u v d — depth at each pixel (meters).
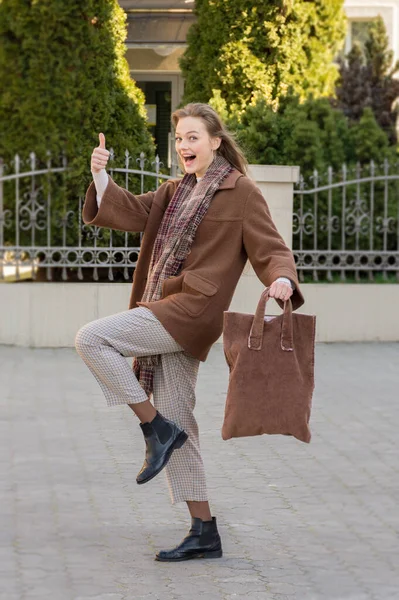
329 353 11.20
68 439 7.46
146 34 15.75
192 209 4.85
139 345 4.76
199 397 8.96
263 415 4.65
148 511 5.86
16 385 9.31
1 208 11.28
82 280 12.16
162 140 16.77
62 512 5.80
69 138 11.21
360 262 12.32
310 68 13.18
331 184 11.74
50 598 4.54
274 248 4.76
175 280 4.82
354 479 6.54
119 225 5.02
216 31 12.85
